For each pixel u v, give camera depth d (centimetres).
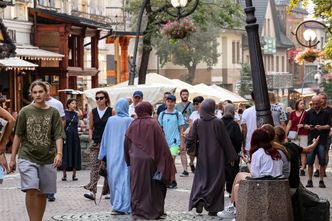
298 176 1767
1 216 2123
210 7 5988
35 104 1778
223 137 2105
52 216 2106
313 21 3866
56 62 5319
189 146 2117
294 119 3203
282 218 1675
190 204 2112
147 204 2036
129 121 2134
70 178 3130
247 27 1802
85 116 4600
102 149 2142
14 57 4594
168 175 2048
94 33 5984
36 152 1767
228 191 2323
